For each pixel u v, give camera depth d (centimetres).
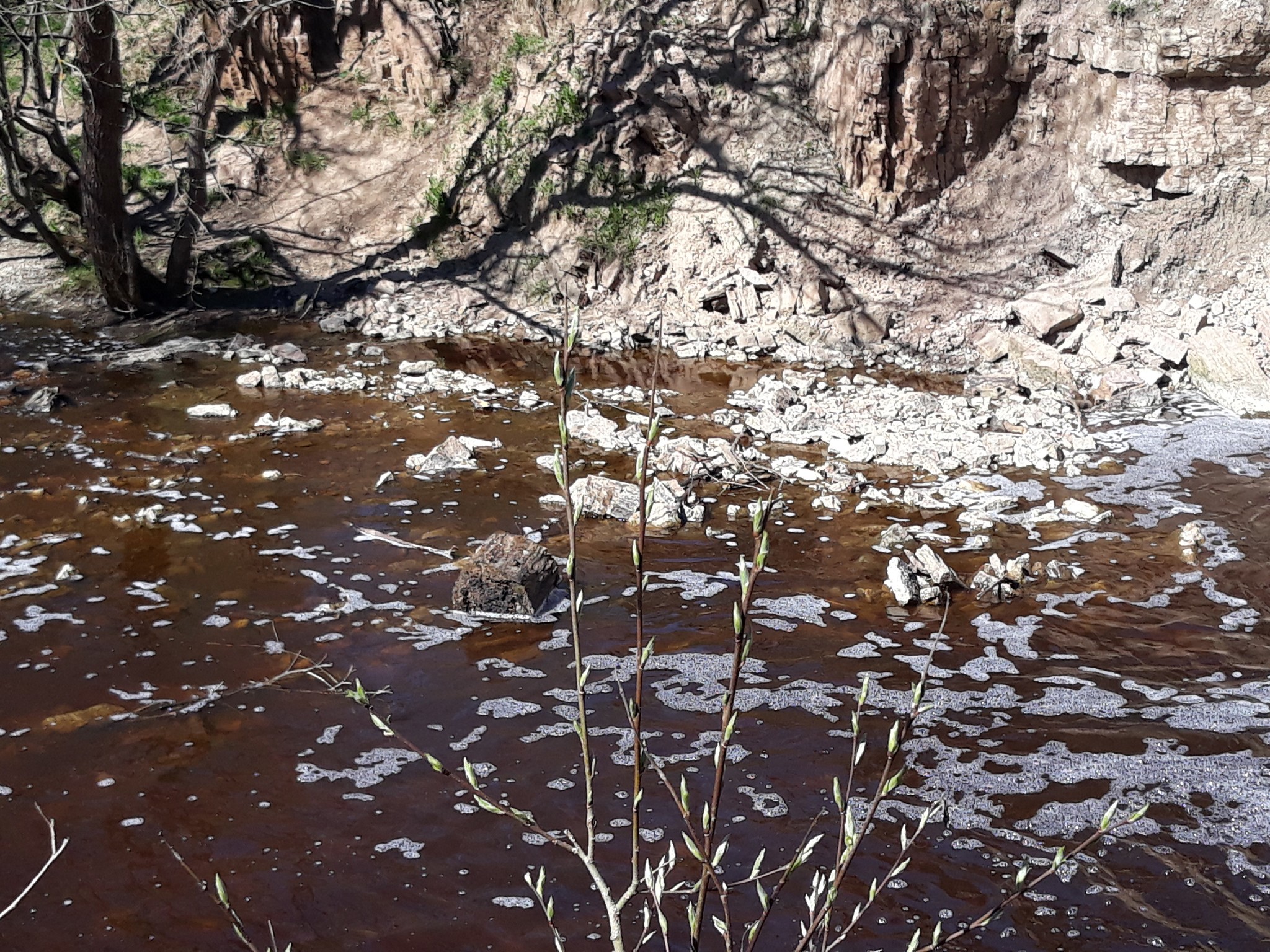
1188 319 1155
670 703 621
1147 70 1191
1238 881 493
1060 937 461
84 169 1151
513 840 516
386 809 535
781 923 466
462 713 611
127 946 450
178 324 1235
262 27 1434
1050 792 552
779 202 1282
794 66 1329
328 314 1276
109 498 841
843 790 550
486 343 1213
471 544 790
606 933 461
